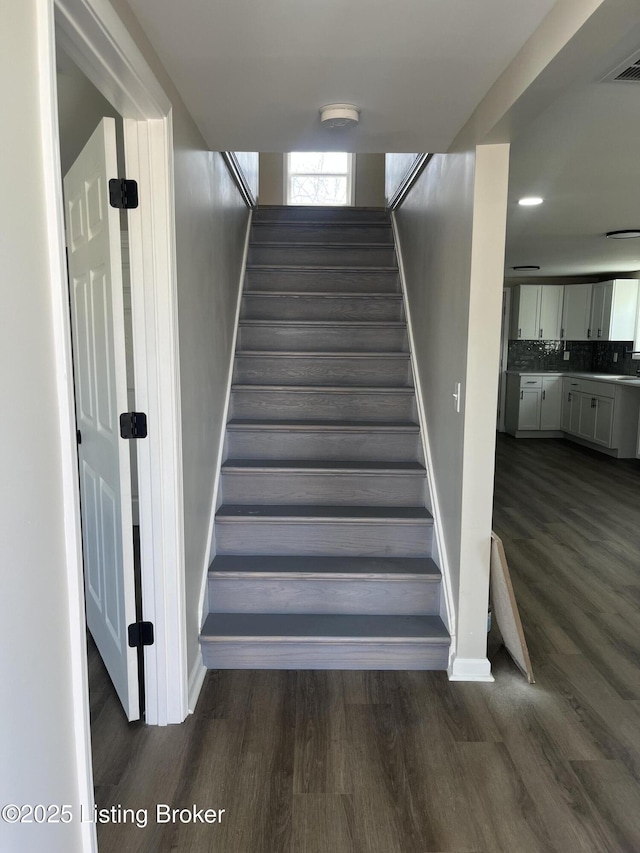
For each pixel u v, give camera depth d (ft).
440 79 6.04
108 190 5.79
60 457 3.48
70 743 3.67
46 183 3.28
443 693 7.34
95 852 3.95
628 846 5.14
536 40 5.11
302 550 8.80
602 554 12.03
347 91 6.38
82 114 8.00
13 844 2.99
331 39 5.31
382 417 10.64
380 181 20.56
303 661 7.81
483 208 6.89
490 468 7.32
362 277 12.64
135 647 6.53
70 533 3.58
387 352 11.15
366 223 13.87
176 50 5.48
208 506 8.32
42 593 3.30
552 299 25.17
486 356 7.14
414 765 6.08
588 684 7.57
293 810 5.49
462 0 4.68
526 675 7.63
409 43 5.35
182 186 6.53
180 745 6.33
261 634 7.64
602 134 8.02
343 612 8.28
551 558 11.79
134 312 6.04
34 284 3.16
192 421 7.15
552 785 5.83
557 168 9.53
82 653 3.73
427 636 7.68
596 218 13.26
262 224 13.94
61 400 3.46
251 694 7.27
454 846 5.13
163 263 5.97
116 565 6.72
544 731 6.64
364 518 8.65
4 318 2.89
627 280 22.33
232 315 10.74
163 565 6.44
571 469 19.71
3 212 2.87
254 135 7.62
